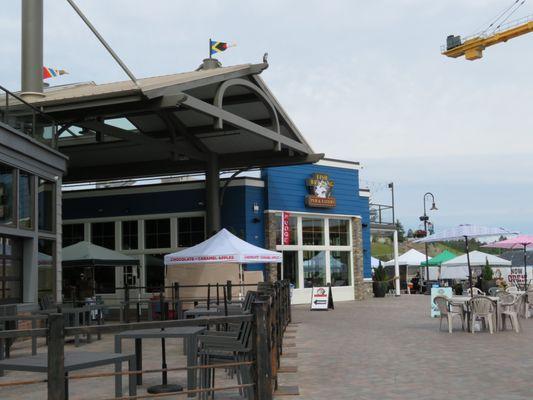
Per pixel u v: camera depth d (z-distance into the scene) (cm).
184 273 1853
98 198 2403
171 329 752
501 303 1300
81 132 1962
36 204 1291
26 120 1294
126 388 745
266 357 507
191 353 698
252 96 1817
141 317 1988
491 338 1162
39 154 1298
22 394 725
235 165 2195
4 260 1198
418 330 1337
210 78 1534
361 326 1452
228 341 655
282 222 2369
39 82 1459
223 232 1593
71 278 2173
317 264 2495
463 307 1313
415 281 3694
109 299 2084
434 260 2811
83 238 2412
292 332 1344
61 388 424
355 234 2631
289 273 2400
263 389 503
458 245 7488
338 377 785
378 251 7562
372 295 2784
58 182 1401
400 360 915
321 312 1938
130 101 1359
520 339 1138
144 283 2317
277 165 2155
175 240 2300
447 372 805
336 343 1134
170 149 1873
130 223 2366
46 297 1245
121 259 1725
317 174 2475
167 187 2322
